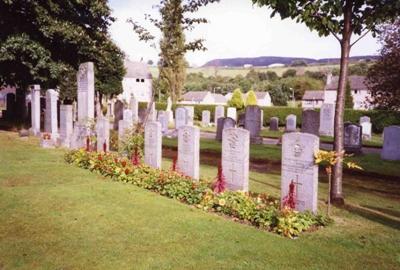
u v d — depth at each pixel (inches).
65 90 1416.1
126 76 3228.3
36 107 882.8
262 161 647.8
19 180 446.3
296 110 1599.4
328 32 374.6
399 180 518.3
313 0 356.5
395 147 656.4
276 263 239.6
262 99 3270.2
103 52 1071.6
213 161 647.1
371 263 245.0
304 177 334.3
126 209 342.0
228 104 2301.9
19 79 995.3
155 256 245.4
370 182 506.9
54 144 724.7
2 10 853.2
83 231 286.7
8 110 1286.9
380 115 1264.8
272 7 370.3
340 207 373.4
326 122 1064.2
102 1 1013.8
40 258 240.2
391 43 850.1
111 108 1974.7
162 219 316.8
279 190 435.5
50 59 932.6
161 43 720.3
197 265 234.2
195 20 703.1
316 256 252.4
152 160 506.3
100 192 399.2
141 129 586.6
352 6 364.5
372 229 311.6
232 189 403.5
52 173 490.3
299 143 335.6
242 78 4859.7
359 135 728.3
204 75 6058.1
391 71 858.8
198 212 340.5
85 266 230.2
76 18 992.9
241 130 392.2
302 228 298.7
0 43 868.0
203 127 1428.4
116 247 258.7
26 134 863.7
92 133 673.6
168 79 2060.8
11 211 329.4
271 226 303.9
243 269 230.5
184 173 460.8
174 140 916.0
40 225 297.6
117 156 537.0
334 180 383.6
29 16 892.6
